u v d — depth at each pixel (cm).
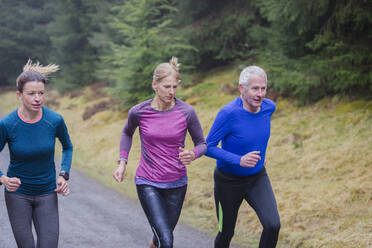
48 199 280
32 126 268
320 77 729
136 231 475
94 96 1691
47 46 2608
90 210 558
